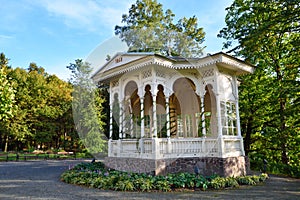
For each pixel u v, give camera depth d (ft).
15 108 29.07
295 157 37.17
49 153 72.69
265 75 38.65
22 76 86.22
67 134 86.53
